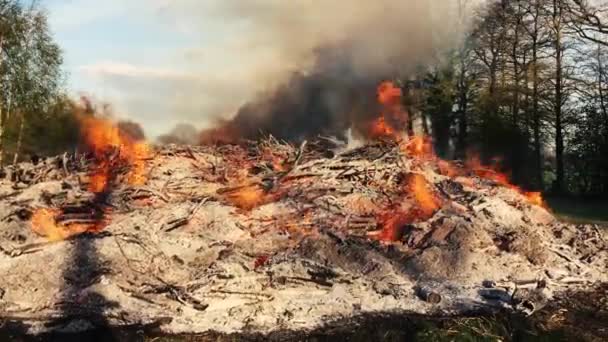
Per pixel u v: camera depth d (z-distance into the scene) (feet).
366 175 37.86
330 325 21.84
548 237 33.42
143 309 22.49
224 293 23.50
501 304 23.95
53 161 43.01
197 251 27.71
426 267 26.94
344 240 28.45
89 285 23.49
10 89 69.51
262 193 35.12
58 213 31.45
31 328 20.94
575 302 24.82
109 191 34.09
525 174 77.25
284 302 23.47
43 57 71.46
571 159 74.54
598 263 30.71
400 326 21.59
